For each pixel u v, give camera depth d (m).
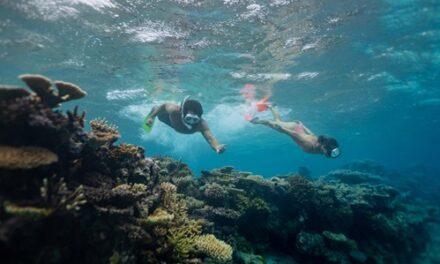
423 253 14.98
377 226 12.98
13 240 3.76
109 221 4.78
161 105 8.30
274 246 10.80
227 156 85.56
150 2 11.24
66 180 4.74
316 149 10.05
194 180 10.18
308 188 11.78
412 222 16.38
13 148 4.21
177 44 14.81
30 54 15.34
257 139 49.12
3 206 3.78
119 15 12.09
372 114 36.62
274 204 11.11
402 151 102.94
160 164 10.46
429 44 17.45
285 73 19.77
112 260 4.62
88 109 26.73
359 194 14.03
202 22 12.74
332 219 11.79
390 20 14.06
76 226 4.42
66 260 4.37
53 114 4.67
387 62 19.77
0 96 4.27
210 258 6.77
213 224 8.11
